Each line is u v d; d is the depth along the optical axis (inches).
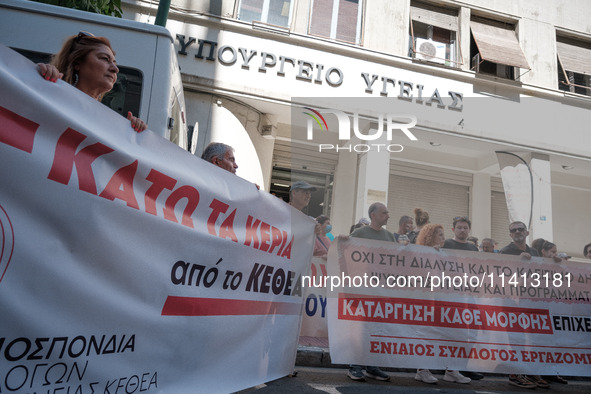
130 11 355.9
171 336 79.8
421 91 401.1
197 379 86.0
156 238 77.9
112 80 103.3
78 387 63.4
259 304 107.5
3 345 55.1
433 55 428.8
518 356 145.0
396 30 413.4
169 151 83.7
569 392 171.3
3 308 55.4
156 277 77.1
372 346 135.6
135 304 72.9
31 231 59.2
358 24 413.4
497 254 152.9
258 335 107.1
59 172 63.4
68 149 65.1
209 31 364.8
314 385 143.9
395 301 140.5
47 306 60.1
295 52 380.2
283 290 118.3
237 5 378.0
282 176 417.4
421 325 140.3
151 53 139.3
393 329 138.1
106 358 67.7
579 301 155.3
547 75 442.9
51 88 64.7
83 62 100.9
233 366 97.0
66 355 62.0
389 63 400.8
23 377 57.0
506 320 147.0
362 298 138.9
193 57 357.1
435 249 148.3
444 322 142.1
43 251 60.3
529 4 459.8
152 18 358.3
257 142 375.2
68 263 63.2
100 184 69.0
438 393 145.4
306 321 149.9
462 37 438.3
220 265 93.2
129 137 75.7
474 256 151.1
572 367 148.5
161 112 135.0
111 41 138.0
